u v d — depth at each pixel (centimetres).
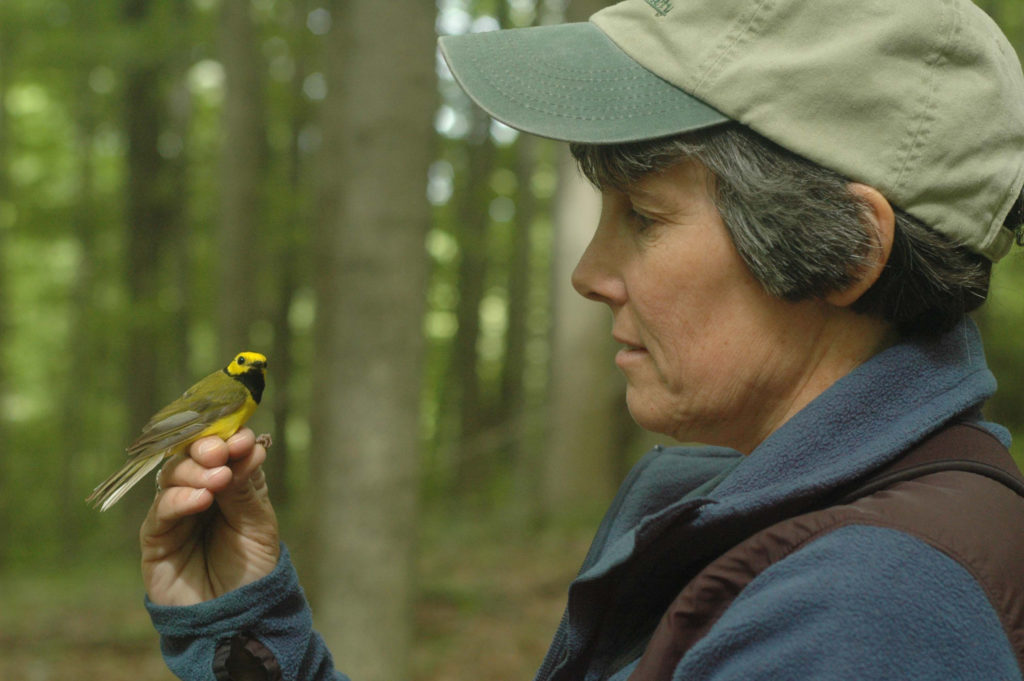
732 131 115
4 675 759
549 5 1464
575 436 1159
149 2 1388
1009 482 106
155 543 151
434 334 2684
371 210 488
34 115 1948
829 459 113
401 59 485
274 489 1744
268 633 146
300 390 2084
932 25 109
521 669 693
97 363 2264
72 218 1925
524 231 2138
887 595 89
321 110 845
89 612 957
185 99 1836
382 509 497
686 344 126
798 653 88
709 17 116
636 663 120
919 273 113
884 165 109
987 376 118
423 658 700
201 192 1934
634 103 119
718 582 103
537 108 121
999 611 91
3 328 1923
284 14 1510
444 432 2691
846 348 123
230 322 1158
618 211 132
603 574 117
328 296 816
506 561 980
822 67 109
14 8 1350
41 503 2555
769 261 114
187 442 173
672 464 160
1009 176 113
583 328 1164
